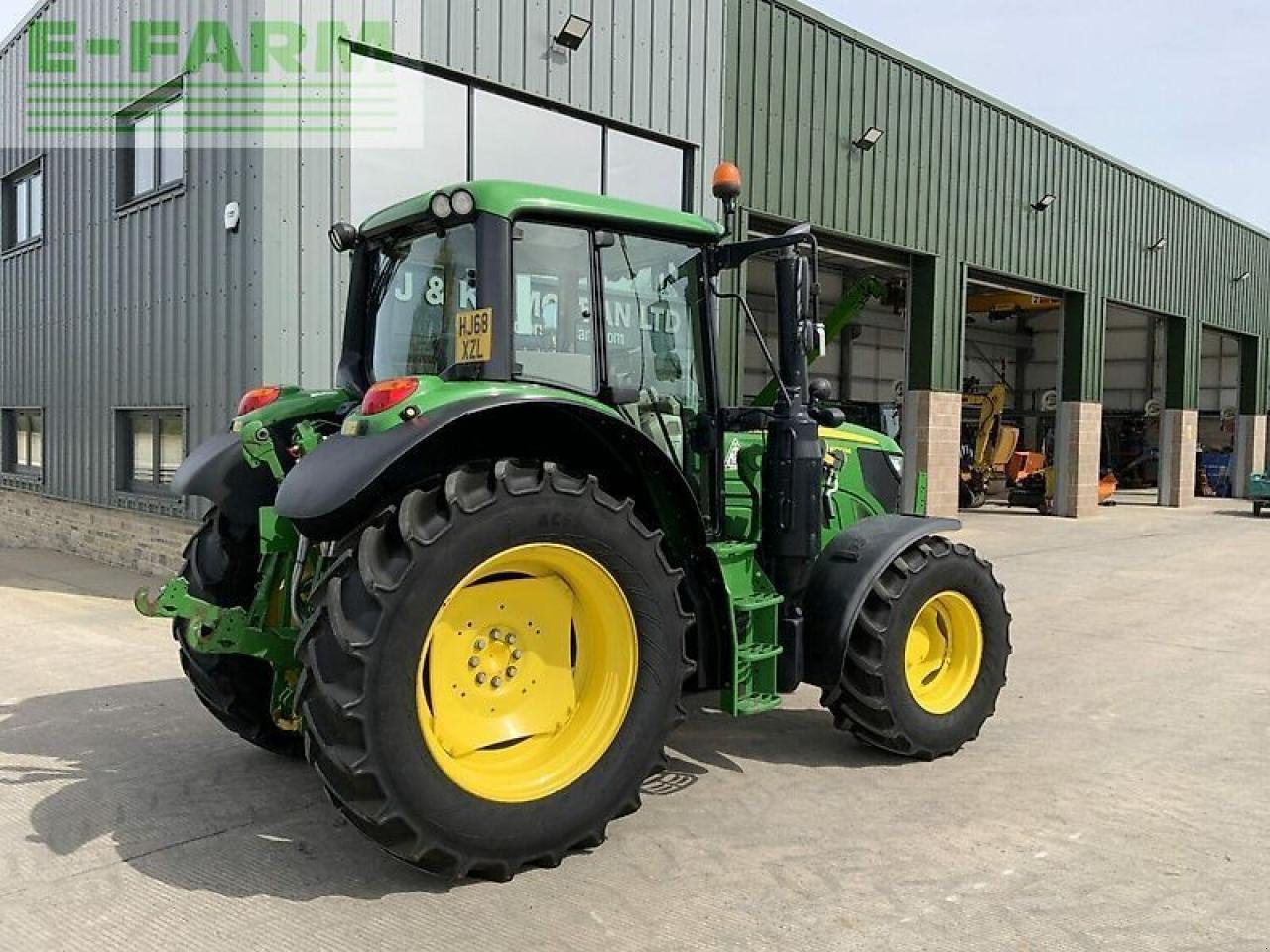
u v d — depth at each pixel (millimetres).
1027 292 17953
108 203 9938
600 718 3553
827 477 4953
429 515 3143
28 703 5340
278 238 7832
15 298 12125
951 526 4605
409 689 3043
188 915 3068
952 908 3150
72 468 10984
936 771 4445
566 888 3264
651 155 10883
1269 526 17047
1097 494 19078
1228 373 30328
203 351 8531
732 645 3967
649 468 3785
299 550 3717
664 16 10711
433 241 3949
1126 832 3775
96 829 3717
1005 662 4812
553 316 3773
